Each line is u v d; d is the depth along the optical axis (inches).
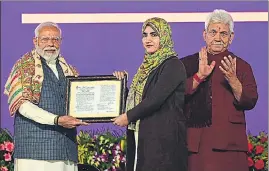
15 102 360.5
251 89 370.3
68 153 366.0
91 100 370.9
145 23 361.1
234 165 370.9
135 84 362.3
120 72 374.0
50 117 356.5
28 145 362.9
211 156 368.8
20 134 365.1
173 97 356.2
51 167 363.6
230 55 372.8
